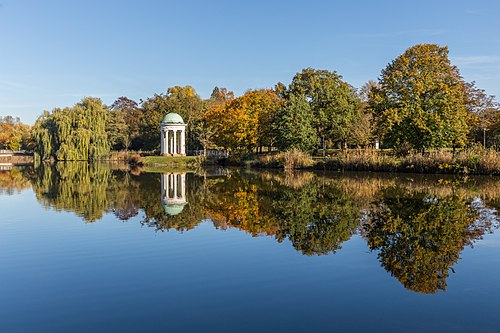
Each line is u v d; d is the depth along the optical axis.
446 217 16.78
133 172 49.16
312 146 56.09
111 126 92.19
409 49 46.50
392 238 13.35
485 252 11.60
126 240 13.45
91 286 9.14
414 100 44.06
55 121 73.94
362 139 54.50
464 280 9.34
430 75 44.62
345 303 8.05
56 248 12.47
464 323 7.15
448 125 42.44
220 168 57.53
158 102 93.00
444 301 8.12
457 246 12.29
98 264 10.81
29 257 11.52
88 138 73.31
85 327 7.12
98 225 15.95
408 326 7.04
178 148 84.50
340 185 29.58
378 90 48.09
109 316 7.55
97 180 37.34
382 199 22.11
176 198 24.12
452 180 31.98
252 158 62.66
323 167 47.41
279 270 10.16
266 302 8.13
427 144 42.66
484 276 9.60
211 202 22.23
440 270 10.08
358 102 61.25
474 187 27.16
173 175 43.84
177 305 8.02
